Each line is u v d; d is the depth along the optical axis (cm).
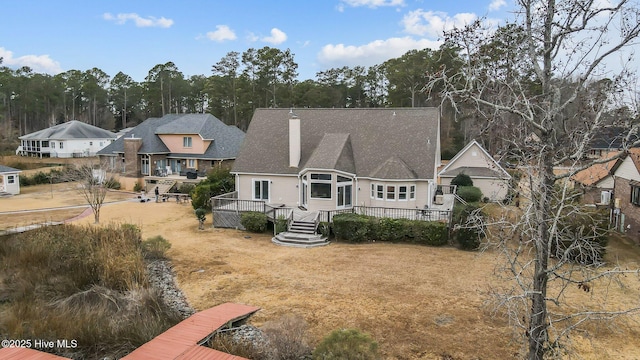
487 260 2178
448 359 1238
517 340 1147
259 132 3375
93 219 3195
